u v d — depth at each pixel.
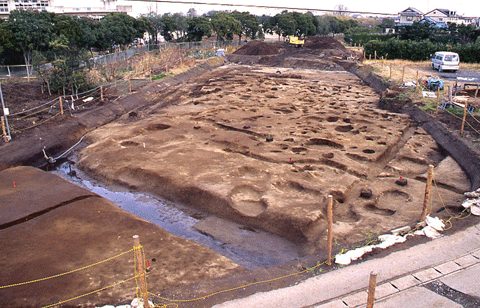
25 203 11.44
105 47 44.81
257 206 12.51
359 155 16.14
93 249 9.28
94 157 16.98
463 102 21.98
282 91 30.41
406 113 22.89
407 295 7.47
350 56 52.59
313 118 22.14
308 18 79.38
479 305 7.18
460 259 8.60
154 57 41.75
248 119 21.97
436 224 9.88
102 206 11.49
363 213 11.83
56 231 10.09
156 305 7.21
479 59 42.88
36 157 17.19
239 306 7.19
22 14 31.62
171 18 62.09
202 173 14.51
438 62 36.06
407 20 85.50
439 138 18.28
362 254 8.84
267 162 15.64
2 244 9.45
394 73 33.94
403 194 13.19
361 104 26.50
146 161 15.81
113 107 24.84
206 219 12.18
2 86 26.70
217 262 9.09
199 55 49.09
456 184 13.77
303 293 7.55
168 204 13.22
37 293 7.64
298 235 10.77
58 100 24.95
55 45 29.06
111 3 68.69
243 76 38.06
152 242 9.71
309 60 48.12
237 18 70.75
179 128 20.55
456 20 92.31
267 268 8.57
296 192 13.34
